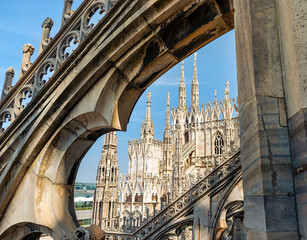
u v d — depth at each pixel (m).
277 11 2.18
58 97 4.10
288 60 1.94
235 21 2.45
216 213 8.30
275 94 2.00
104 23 3.70
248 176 1.98
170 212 9.16
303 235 1.65
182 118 44.62
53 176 4.44
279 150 1.86
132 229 9.67
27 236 5.05
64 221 4.27
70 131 4.39
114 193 16.89
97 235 3.89
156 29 3.39
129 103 4.14
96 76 3.87
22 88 4.94
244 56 2.23
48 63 4.61
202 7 3.10
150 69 3.77
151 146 45.34
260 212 1.77
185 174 36.72
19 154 4.51
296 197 1.75
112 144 17.95
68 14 4.76
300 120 1.73
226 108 42.09
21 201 4.55
